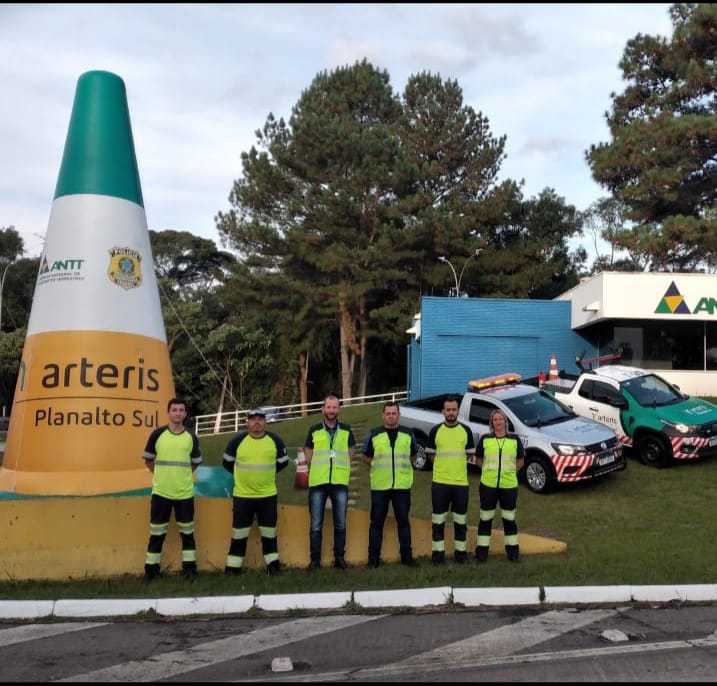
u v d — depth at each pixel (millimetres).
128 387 10250
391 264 38312
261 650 5945
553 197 49812
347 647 6000
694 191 31359
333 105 41281
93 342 10172
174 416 8008
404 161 37625
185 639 6266
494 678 5238
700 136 28750
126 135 11258
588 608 7172
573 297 24766
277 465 8289
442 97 43625
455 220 38094
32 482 9594
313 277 40406
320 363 48688
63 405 9898
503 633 6359
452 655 5777
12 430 10328
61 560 8250
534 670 5402
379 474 8523
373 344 45875
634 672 5344
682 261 36188
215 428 31297
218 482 10445
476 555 8844
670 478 12828
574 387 15180
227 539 8680
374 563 8523
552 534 10312
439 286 40562
